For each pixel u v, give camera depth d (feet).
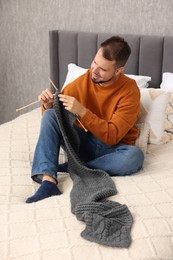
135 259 3.61
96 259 3.60
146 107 6.63
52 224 4.07
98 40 8.40
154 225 4.06
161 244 3.83
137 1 8.03
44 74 9.83
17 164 5.67
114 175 5.50
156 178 5.15
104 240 3.81
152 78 8.07
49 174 5.12
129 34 8.16
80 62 8.80
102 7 8.47
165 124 6.95
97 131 5.57
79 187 4.94
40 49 9.63
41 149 5.36
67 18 9.00
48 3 9.09
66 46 8.86
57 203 4.53
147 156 6.23
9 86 10.47
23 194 4.96
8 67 10.28
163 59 7.84
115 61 5.51
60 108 5.48
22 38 9.77
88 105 6.09
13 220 4.13
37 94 10.14
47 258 3.59
